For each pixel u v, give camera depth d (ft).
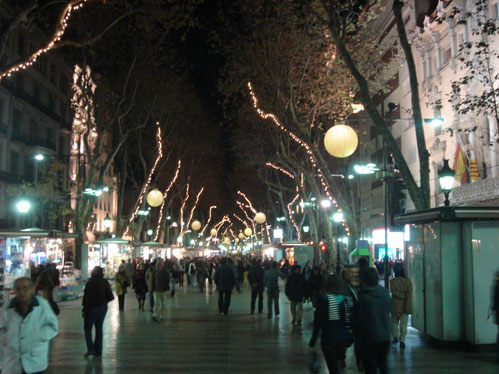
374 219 155.74
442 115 105.29
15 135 131.64
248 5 75.10
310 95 83.61
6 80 125.18
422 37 112.47
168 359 33.30
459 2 91.71
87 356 34.06
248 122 111.75
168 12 70.13
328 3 52.42
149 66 104.73
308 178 92.48
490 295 35.37
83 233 97.09
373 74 88.38
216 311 62.03
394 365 31.12
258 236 291.17
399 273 46.55
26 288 18.26
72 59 102.06
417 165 120.37
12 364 17.67
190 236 255.91
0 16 116.47
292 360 33.14
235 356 34.35
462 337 36.35
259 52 78.28
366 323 21.86
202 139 154.61
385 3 136.67
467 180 91.50
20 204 93.66
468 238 36.11
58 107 160.66
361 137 161.79
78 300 76.07
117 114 108.37
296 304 49.70
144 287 63.21
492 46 81.51
